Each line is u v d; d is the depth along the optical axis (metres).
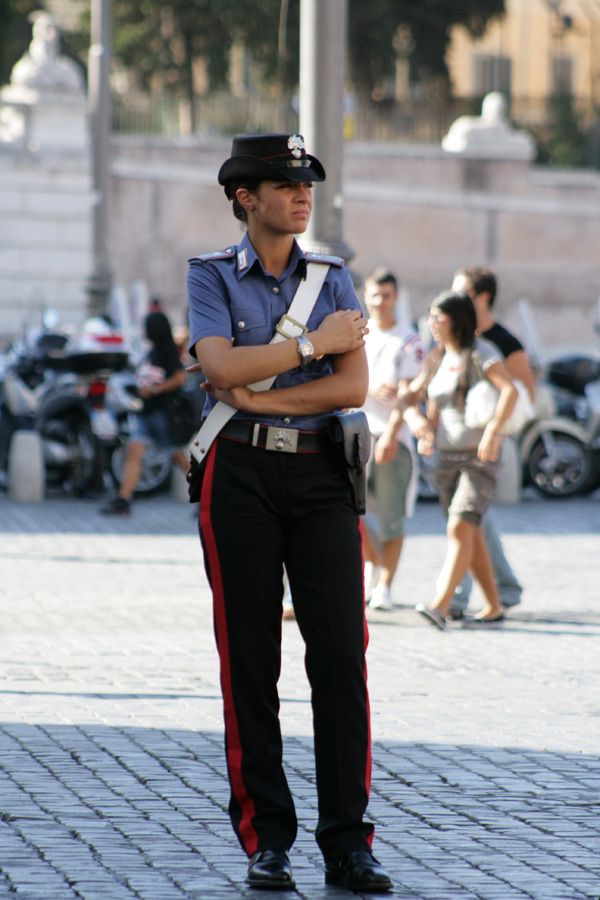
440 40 129.88
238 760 12.40
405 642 23.05
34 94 89.25
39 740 16.97
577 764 16.31
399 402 24.61
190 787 15.24
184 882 12.35
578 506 42.16
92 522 37.34
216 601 12.42
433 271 108.44
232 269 12.48
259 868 12.16
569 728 17.86
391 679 20.39
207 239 100.88
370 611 25.62
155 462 42.66
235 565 12.30
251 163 12.23
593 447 43.84
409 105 113.94
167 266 99.12
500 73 157.62
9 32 113.88
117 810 14.41
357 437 12.26
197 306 12.44
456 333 23.45
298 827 13.95
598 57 152.88
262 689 12.42
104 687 19.69
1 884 12.23
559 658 21.97
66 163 89.69
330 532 12.34
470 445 23.53
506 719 18.27
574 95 130.62
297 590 12.41
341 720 12.28
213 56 122.25
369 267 106.81
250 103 105.38
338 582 12.32
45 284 89.88
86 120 90.88
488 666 21.34
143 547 33.28
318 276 12.52
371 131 111.19
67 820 14.06
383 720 18.11
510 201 110.00
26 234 89.12
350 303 12.61
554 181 111.19
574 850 13.42
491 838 13.74
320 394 12.23
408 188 107.56
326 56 29.41
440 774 15.84
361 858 12.17
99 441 41.22
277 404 12.18
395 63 125.88
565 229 111.62
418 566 31.06
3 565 30.36
